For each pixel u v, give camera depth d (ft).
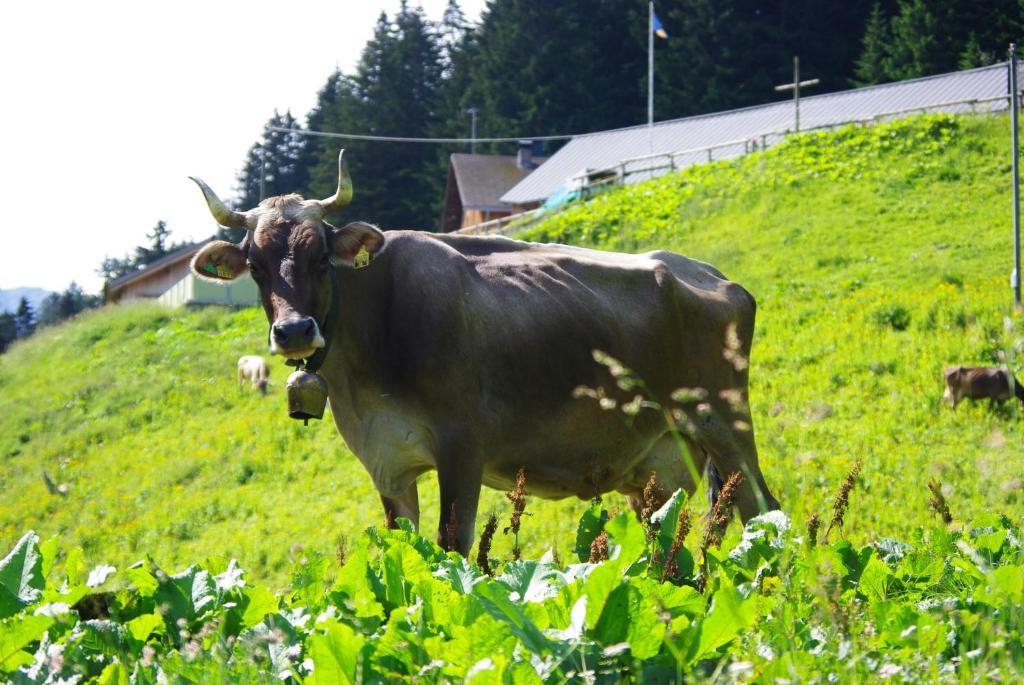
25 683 11.70
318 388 24.40
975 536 19.01
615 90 235.40
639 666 11.60
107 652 13.09
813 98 168.14
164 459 76.07
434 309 25.31
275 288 24.41
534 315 26.71
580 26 241.96
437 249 26.35
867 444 49.80
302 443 70.85
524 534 39.91
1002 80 146.20
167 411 90.99
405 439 25.55
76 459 84.53
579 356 27.14
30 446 91.40
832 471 45.85
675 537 16.24
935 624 13.05
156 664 12.34
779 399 58.49
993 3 200.03
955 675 11.74
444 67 281.95
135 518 63.46
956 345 61.46
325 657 11.08
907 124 113.60
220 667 11.52
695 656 11.87
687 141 175.52
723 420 29.81
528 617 12.38
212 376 99.66
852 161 108.47
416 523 26.71
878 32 209.26
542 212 153.07
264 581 46.65
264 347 107.86
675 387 29.35
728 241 96.94
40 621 12.28
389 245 25.90
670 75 219.20
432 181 242.78
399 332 25.21
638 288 29.01
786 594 13.26
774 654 12.17
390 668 11.55
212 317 127.03
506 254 28.04
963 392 52.34
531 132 232.32
